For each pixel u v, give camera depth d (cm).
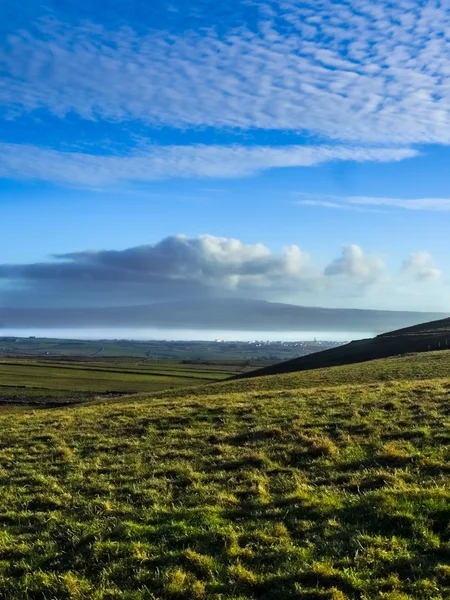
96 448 1945
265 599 834
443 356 5553
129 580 929
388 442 1617
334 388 3002
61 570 1002
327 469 1458
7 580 984
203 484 1427
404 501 1090
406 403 2223
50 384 9738
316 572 870
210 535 1054
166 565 960
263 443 1791
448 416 1877
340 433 1814
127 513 1247
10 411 6431
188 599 853
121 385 9831
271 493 1311
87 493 1452
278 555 952
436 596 786
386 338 10738
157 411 2564
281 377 5200
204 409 2461
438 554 904
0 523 1288
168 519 1168
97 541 1081
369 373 4684
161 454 1781
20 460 1888
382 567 877
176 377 11950
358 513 1086
